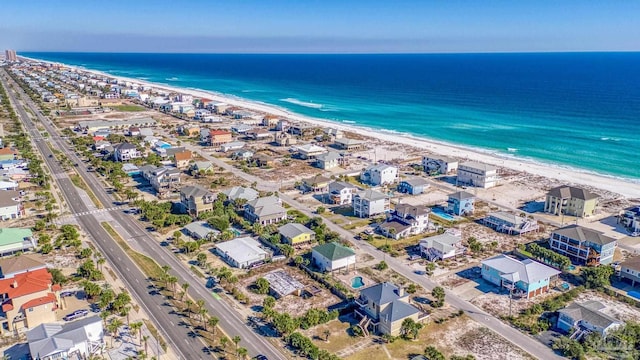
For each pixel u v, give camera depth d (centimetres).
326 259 9444
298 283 8888
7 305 7294
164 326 7475
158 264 9631
